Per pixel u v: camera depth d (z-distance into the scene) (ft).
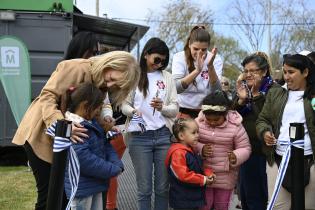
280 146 13.48
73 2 30.27
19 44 26.84
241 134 15.31
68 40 29.78
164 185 15.56
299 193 10.41
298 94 13.56
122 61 11.69
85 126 11.34
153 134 15.39
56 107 11.44
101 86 11.98
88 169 11.21
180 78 16.79
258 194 16.22
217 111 14.93
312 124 13.16
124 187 24.25
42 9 29.68
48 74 29.68
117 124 16.14
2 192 21.99
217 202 15.56
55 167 9.37
